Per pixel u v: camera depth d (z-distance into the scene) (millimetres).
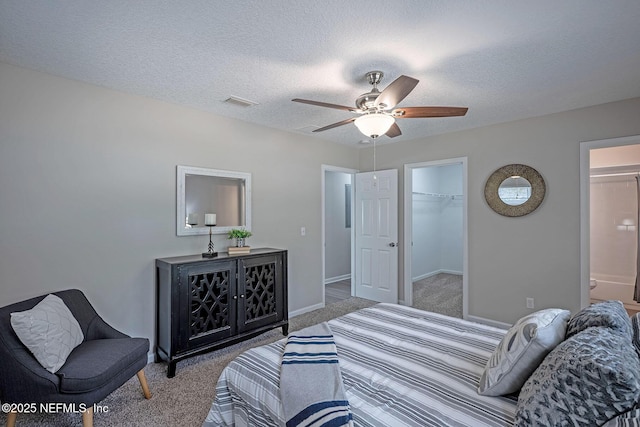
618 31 1866
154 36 1932
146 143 2943
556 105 3146
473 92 2805
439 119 3613
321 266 4598
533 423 1104
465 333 2057
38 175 2406
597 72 2416
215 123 3424
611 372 979
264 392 1560
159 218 3029
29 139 2369
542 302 3480
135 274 2883
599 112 3135
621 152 4609
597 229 4863
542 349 1299
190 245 3246
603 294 4613
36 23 1791
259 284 3355
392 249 4727
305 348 1843
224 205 3514
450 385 1455
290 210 4188
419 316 2414
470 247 3988
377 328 2174
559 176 3363
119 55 2168
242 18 1749
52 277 2467
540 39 1953
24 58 2209
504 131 3715
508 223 3705
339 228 6488
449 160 4172
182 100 3018
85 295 2617
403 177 4668
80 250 2596
